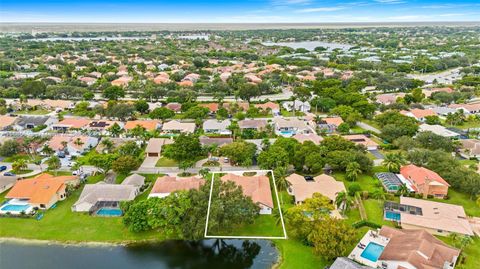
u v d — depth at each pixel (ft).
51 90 594.24
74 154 369.50
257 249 229.66
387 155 327.26
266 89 655.35
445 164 308.60
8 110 526.57
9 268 208.44
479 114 508.53
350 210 265.13
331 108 520.42
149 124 440.86
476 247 221.66
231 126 433.89
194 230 222.69
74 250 225.97
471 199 281.95
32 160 354.95
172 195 241.76
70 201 281.13
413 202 262.88
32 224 250.16
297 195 270.26
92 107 542.98
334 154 323.78
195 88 652.89
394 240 217.77
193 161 335.67
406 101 558.15
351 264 189.78
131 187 280.92
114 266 213.46
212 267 215.92
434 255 198.80
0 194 290.35
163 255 224.74
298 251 223.10
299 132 436.35
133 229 235.81
